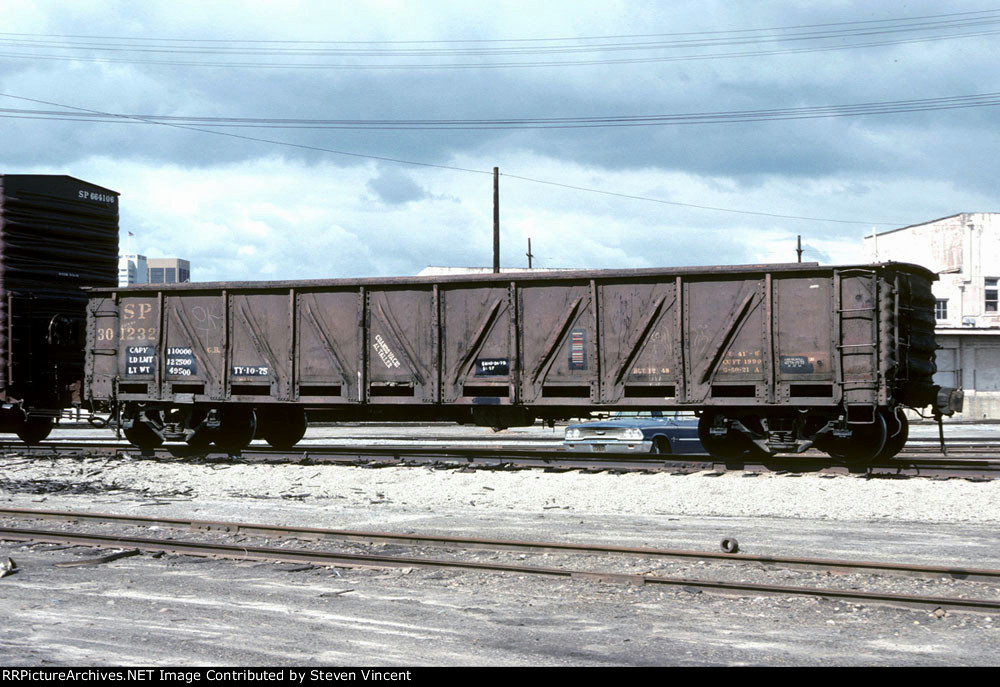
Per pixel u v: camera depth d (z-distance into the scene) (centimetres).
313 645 584
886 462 1479
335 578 779
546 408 1636
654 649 576
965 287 4597
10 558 840
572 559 852
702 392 1501
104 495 1356
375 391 1684
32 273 1905
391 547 916
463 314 1623
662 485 1303
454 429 3291
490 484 1367
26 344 1886
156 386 1786
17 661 546
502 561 851
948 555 884
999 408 3781
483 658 558
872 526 1045
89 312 1859
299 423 1920
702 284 1508
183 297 1786
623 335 1542
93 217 2033
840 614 654
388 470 1509
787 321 1460
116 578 784
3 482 1477
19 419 2000
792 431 1482
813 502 1189
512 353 1591
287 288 1712
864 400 1409
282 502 1281
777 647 579
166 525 1043
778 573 786
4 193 1864
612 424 1853
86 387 1853
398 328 1659
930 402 1525
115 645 581
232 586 750
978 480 1282
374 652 570
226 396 1742
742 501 1202
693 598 700
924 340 1538
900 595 666
